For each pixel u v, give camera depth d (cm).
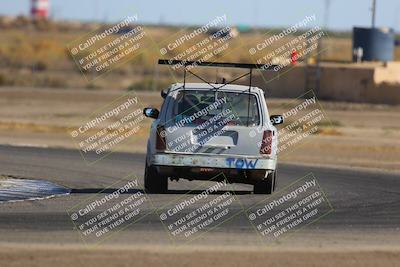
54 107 18425
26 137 12888
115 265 4381
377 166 10550
